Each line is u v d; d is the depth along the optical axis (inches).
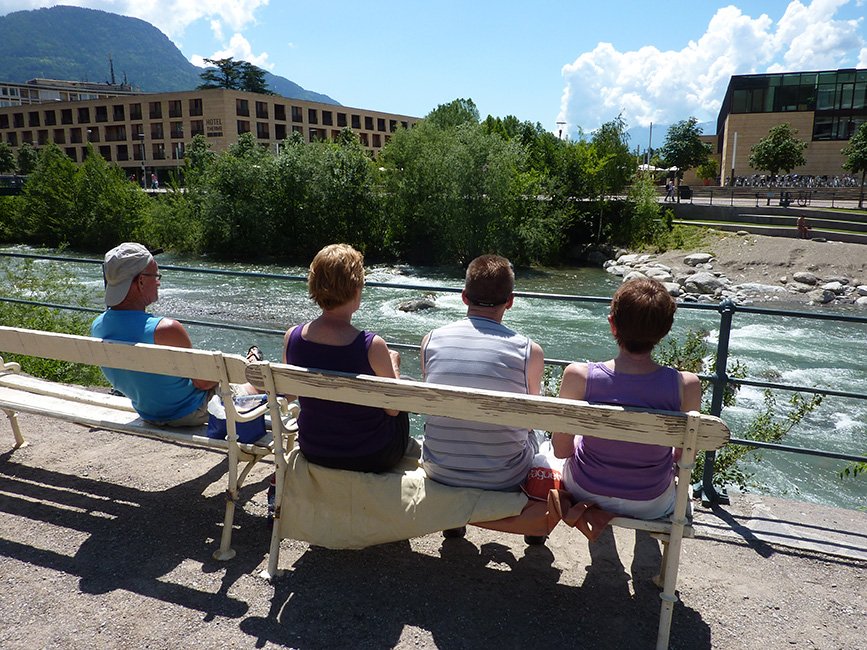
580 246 1497.3
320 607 110.0
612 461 103.2
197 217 1520.7
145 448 176.1
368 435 115.0
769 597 115.3
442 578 118.7
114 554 125.6
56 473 160.2
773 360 604.7
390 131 3828.7
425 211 1390.3
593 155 1478.8
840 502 315.6
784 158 2079.2
